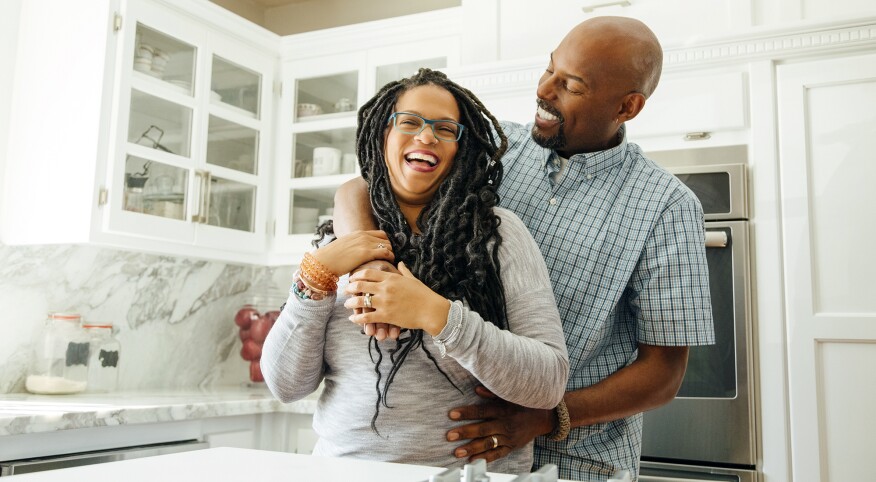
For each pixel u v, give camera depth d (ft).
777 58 6.48
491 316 3.19
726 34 6.55
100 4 7.33
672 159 6.76
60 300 8.00
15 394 7.46
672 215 3.95
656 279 3.92
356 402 3.18
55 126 7.42
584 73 3.89
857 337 5.98
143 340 8.89
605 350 4.13
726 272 6.42
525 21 7.68
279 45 9.61
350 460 2.76
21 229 7.48
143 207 7.62
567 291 3.97
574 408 3.62
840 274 6.14
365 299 2.90
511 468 3.37
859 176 6.17
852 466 5.92
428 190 3.47
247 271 10.51
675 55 6.76
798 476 6.03
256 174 9.24
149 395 8.08
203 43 8.39
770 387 6.19
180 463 2.65
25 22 7.77
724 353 6.34
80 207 7.16
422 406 3.08
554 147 4.19
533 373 2.91
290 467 2.59
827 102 6.32
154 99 7.78
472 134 3.55
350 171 9.22
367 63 9.15
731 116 6.56
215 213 8.60
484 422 3.14
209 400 7.70
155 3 7.75
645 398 3.85
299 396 3.41
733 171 6.49
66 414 5.93
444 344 2.83
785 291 6.27
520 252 3.32
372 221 3.61
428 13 8.77
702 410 6.31
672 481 6.20
